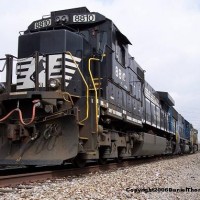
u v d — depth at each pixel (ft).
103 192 18.42
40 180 22.02
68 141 23.88
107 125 32.19
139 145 41.57
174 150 75.56
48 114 24.38
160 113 61.11
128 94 37.45
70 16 30.30
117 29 32.78
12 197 16.19
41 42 27.61
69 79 26.50
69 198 16.34
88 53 29.84
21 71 27.32
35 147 24.35
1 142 24.89
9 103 25.58
